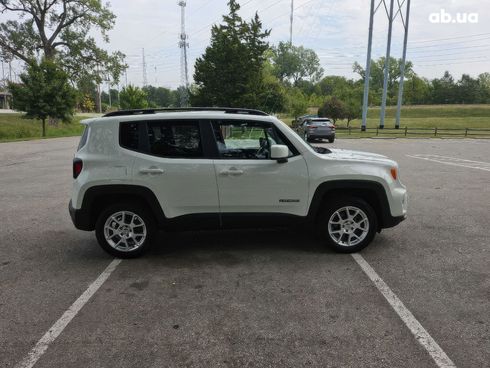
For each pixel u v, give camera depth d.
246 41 24.70
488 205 7.35
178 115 4.63
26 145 22.81
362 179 4.68
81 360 2.84
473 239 5.41
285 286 3.98
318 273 4.30
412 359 2.81
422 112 84.56
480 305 3.58
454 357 2.83
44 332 3.20
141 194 4.55
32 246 5.30
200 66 24.89
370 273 4.29
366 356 2.85
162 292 3.88
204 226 4.70
